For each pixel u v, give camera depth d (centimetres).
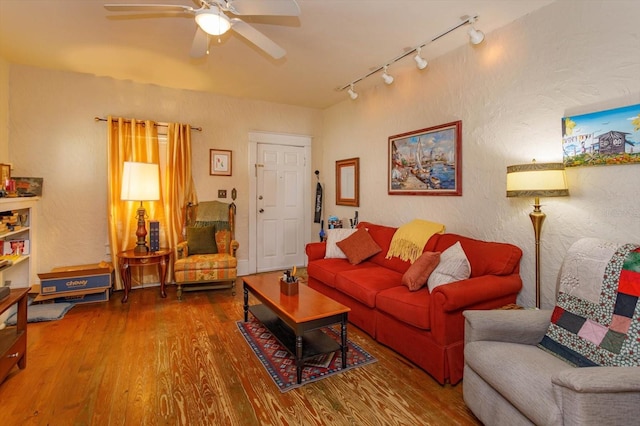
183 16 250
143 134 397
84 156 379
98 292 352
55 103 365
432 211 332
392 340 246
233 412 179
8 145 345
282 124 499
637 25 189
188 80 395
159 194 396
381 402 189
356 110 448
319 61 334
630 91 192
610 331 149
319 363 232
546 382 134
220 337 270
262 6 189
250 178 478
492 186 273
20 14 250
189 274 361
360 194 443
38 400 186
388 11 242
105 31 276
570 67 220
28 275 343
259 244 491
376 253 346
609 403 114
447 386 205
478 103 283
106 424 169
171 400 188
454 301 200
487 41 274
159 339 265
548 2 229
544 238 237
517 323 174
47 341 260
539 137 238
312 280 359
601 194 206
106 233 393
